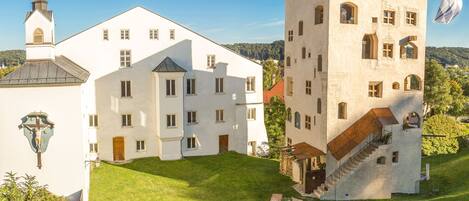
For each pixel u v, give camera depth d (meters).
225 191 40.06
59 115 31.80
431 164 49.81
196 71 53.31
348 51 38.75
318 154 39.19
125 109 51.19
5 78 31.30
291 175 44.78
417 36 41.31
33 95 31.42
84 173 32.78
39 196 23.67
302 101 44.22
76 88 31.91
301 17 43.84
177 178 44.41
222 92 54.88
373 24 39.47
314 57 40.88
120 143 51.53
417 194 39.91
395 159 39.69
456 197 33.44
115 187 39.56
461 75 159.25
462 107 109.88
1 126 31.27
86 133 37.03
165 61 51.09
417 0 41.06
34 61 33.16
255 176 45.12
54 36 34.91
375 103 40.19
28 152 31.59
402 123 41.16
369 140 38.50
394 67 40.62
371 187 37.53
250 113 56.66
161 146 51.31
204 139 54.50
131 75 51.03
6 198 22.91
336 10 37.94
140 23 50.78
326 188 37.84
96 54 49.66
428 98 100.94
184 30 52.41
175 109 50.81
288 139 49.09
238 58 55.09
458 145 64.62
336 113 38.78
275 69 109.69
